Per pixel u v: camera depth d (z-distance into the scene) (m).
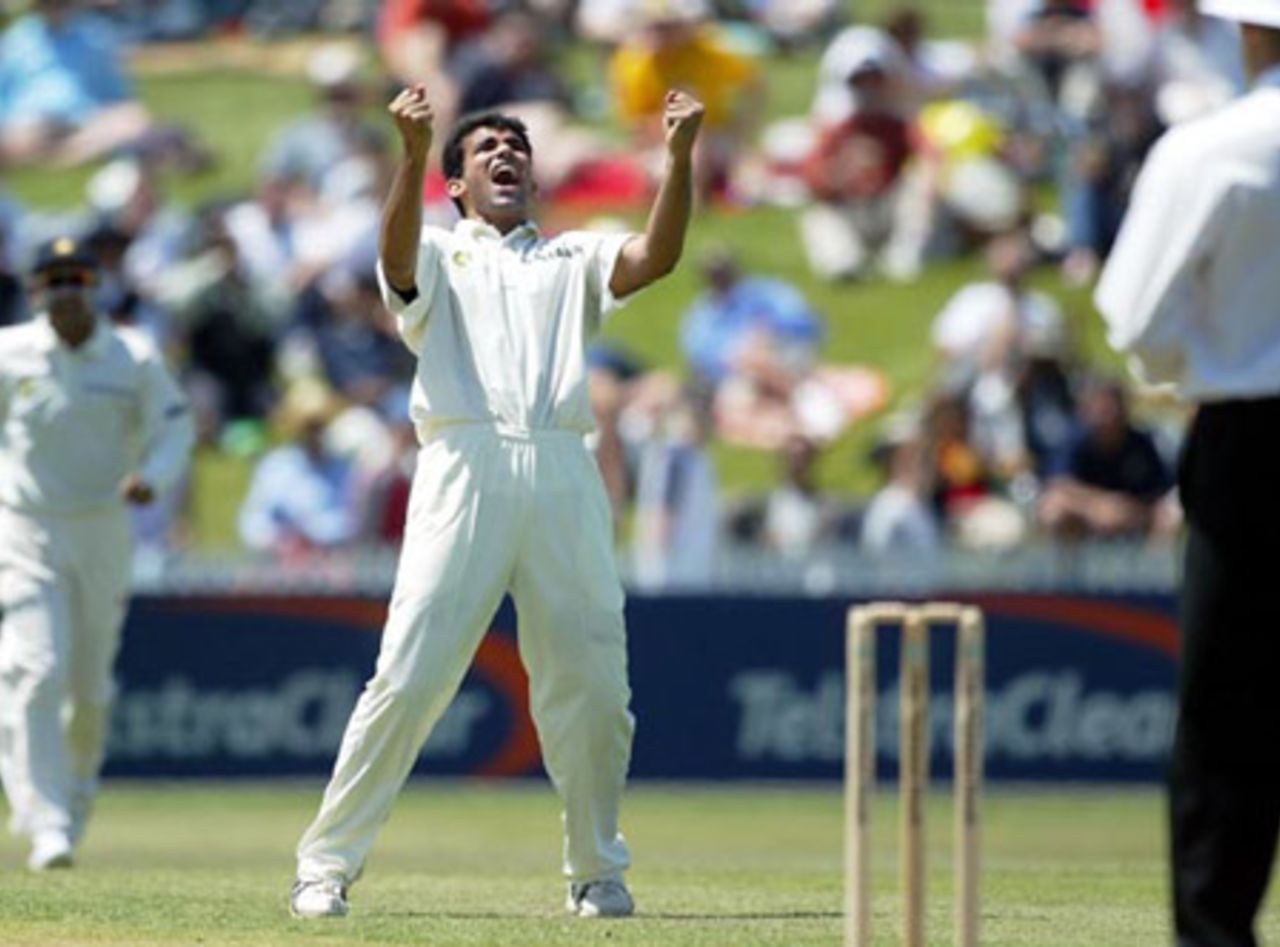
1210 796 23.34
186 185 89.81
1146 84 83.06
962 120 85.94
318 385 78.69
